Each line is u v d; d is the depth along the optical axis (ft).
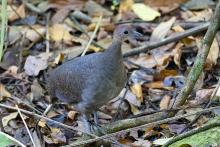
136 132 30.96
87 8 43.60
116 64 28.94
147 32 40.83
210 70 35.99
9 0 43.73
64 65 30.99
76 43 40.37
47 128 32.73
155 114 31.37
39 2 44.78
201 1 42.55
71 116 33.32
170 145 28.50
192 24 40.29
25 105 34.50
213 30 30.35
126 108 34.01
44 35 41.19
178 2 42.80
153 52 38.32
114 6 43.42
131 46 39.42
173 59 37.55
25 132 32.45
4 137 28.25
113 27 41.55
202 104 32.68
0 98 35.27
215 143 27.81
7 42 39.01
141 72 36.88
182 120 31.86
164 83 35.88
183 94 31.01
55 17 42.96
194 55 37.78
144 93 35.45
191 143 28.09
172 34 39.52
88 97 29.43
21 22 42.63
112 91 29.35
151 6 43.09
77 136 32.12
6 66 38.37
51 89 31.89
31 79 37.27
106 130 30.60
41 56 38.58
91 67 29.27
